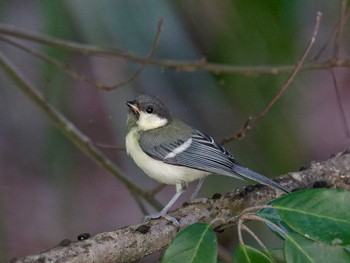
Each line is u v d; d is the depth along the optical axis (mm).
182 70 10312
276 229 6086
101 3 9008
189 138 9141
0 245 11438
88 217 12109
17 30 10102
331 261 5750
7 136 11969
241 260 5891
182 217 7512
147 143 9203
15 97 12125
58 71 10922
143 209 11312
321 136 11625
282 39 9859
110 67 10836
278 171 11023
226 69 10297
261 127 11008
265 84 10875
